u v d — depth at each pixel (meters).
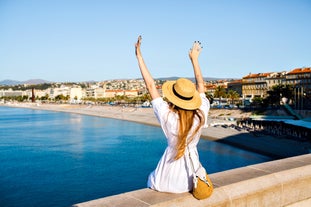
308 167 4.92
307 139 62.38
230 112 114.62
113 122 124.69
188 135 3.33
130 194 3.67
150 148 59.16
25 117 156.25
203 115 3.32
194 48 3.93
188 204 3.54
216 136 72.62
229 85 173.75
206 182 3.46
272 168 4.83
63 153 53.53
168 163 3.58
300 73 121.88
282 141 62.06
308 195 4.79
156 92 3.41
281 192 4.45
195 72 3.87
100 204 3.41
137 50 3.50
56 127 103.94
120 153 53.47
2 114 184.75
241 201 3.99
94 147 60.50
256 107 114.12
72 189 32.34
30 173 38.94
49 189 32.28
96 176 37.56
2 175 38.06
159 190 3.69
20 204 27.95
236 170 4.75
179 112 3.24
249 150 56.81
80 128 100.06
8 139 73.12
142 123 119.94
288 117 88.31
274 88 107.81
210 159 49.19
